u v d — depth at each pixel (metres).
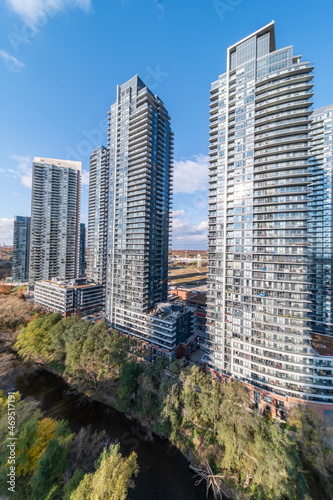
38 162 147.00
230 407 41.47
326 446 36.34
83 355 61.19
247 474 36.84
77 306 113.00
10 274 181.12
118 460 31.44
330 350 50.44
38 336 72.94
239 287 56.94
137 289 84.19
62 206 152.25
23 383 63.31
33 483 29.23
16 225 163.00
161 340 73.31
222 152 62.53
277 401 48.16
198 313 104.38
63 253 151.62
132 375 52.91
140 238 84.56
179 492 36.97
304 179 52.69
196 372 48.72
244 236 57.34
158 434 47.69
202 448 42.69
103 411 54.00
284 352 49.00
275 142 54.19
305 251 50.66
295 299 50.19
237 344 55.50
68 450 33.41
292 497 30.47
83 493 27.17
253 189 56.78
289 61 53.41
